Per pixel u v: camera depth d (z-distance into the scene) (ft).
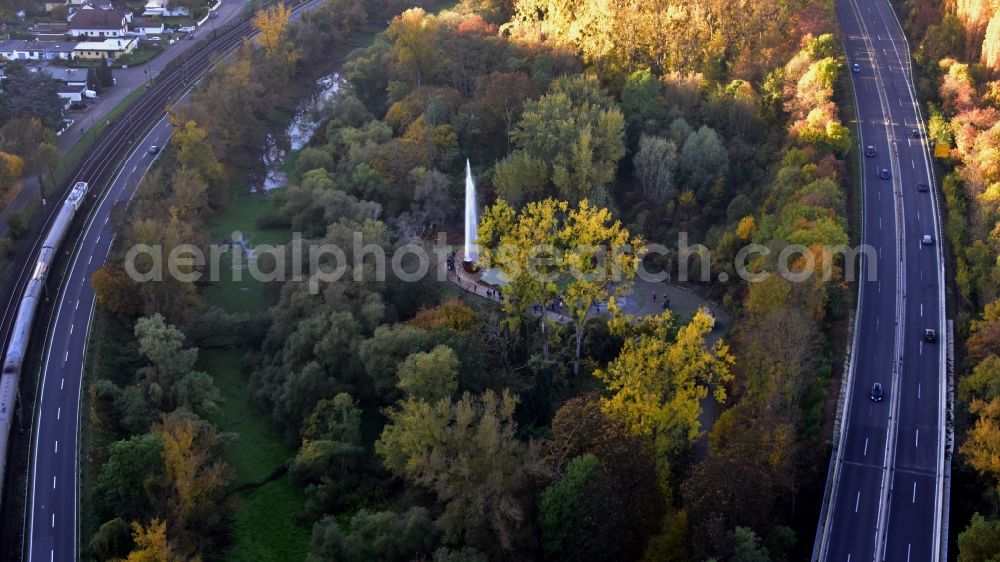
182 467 594.65
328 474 652.89
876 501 593.42
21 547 597.93
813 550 556.92
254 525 636.07
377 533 578.25
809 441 627.46
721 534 504.02
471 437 576.61
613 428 548.72
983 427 574.15
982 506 590.14
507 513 530.68
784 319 634.43
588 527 524.93
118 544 586.04
